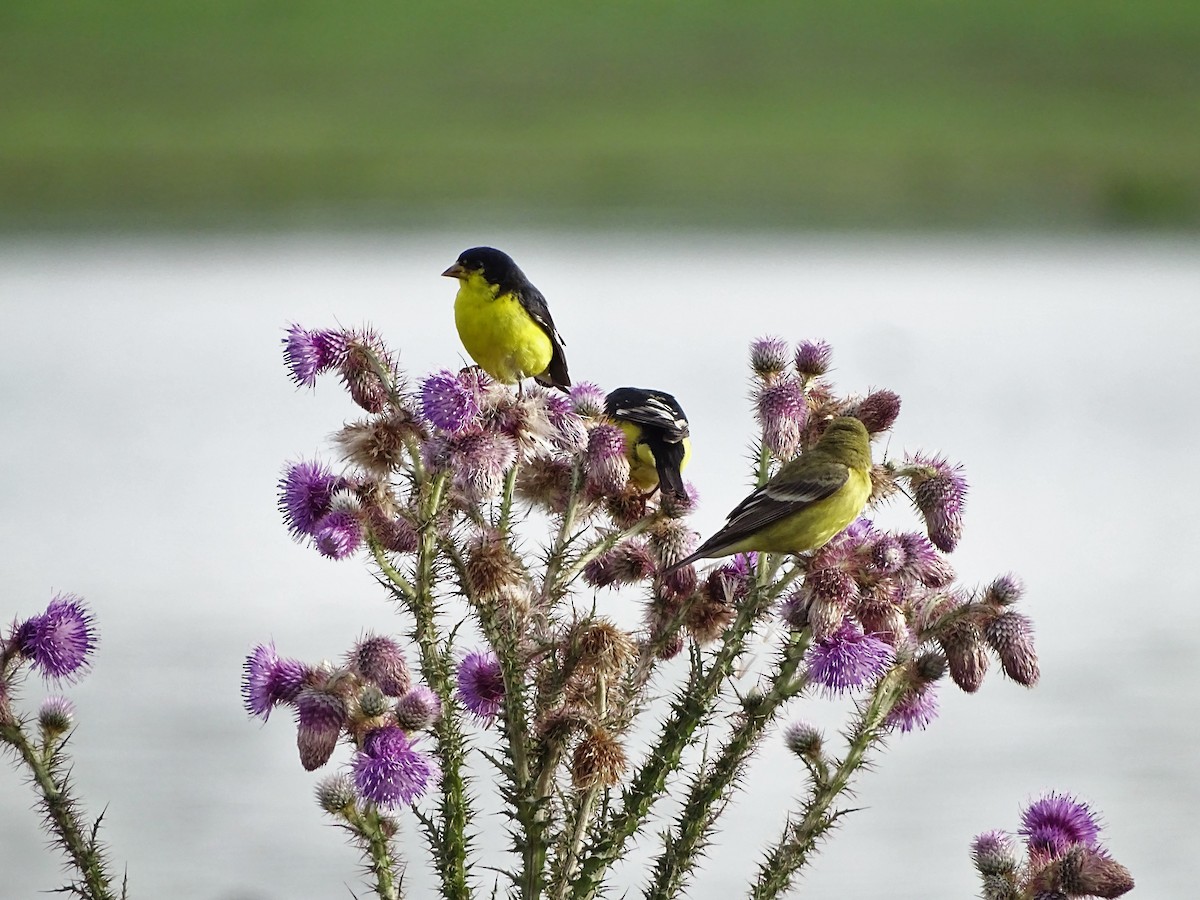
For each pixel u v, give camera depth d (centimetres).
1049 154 6706
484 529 592
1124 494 2055
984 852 580
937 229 5906
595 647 566
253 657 579
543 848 547
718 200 6247
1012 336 3353
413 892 924
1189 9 11088
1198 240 5534
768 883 586
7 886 933
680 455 823
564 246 5494
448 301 3816
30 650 587
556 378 1001
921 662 601
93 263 4778
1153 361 3077
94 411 2589
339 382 633
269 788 1114
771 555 670
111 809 1055
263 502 2002
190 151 6725
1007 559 1736
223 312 3712
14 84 9012
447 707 567
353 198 6112
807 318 3544
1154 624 1520
